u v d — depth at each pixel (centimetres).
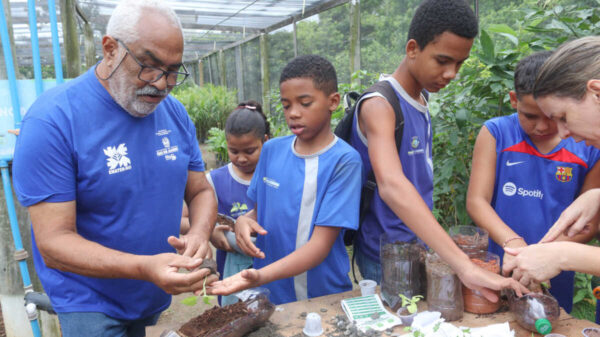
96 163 149
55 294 159
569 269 123
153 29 137
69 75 457
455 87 313
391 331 133
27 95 247
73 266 139
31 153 139
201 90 1202
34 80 248
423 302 149
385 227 184
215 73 1669
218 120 1141
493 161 189
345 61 677
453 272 138
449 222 354
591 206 145
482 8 390
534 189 185
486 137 190
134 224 162
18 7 454
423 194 196
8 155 242
